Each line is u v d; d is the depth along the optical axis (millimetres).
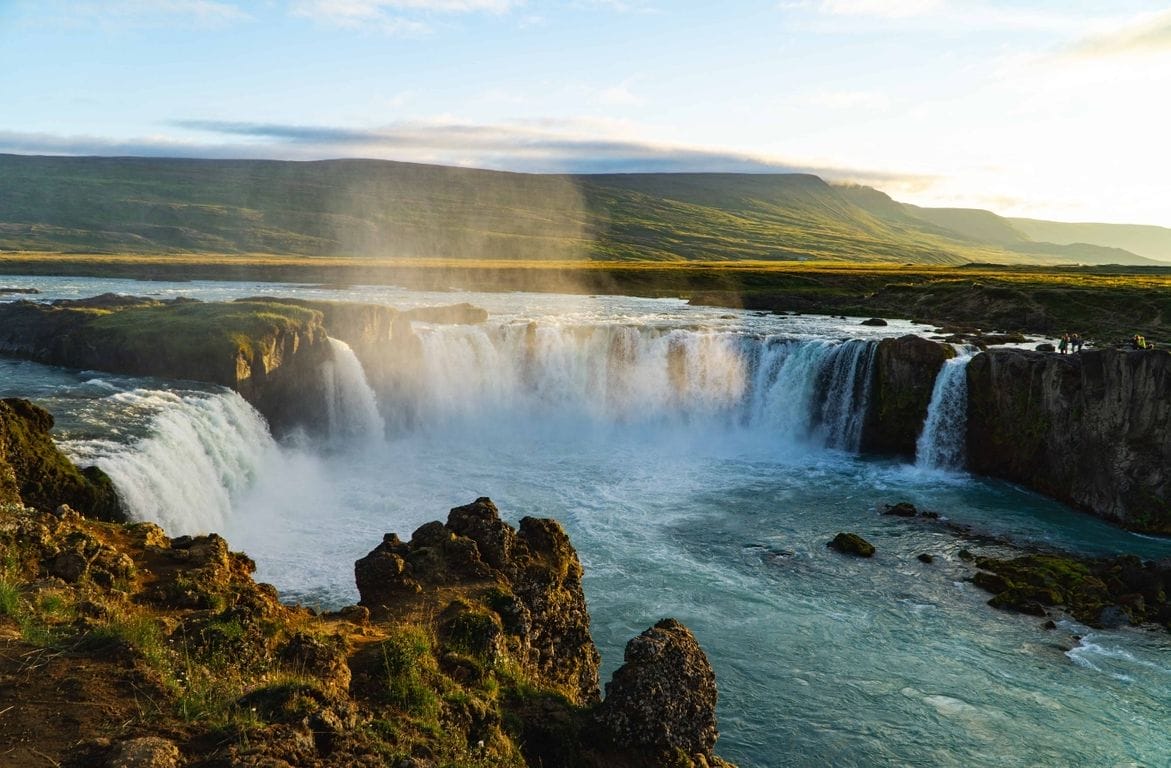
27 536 16500
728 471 53656
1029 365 52219
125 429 35969
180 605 16344
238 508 40625
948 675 28062
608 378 66750
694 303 111438
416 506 43312
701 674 17094
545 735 15812
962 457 55344
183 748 10922
